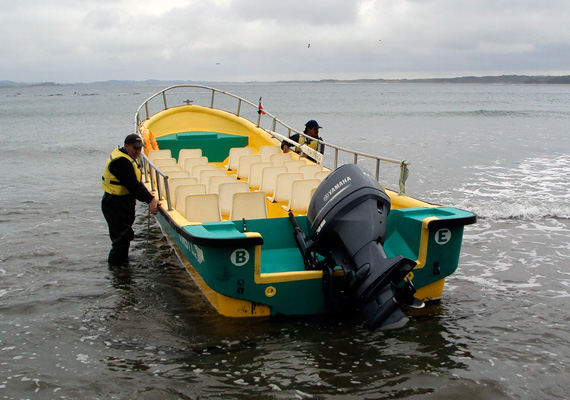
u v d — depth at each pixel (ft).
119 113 161.79
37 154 65.77
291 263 16.66
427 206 17.67
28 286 19.77
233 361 13.57
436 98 322.34
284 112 169.89
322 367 13.23
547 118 134.82
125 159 20.30
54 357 14.02
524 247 24.97
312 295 15.57
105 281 20.39
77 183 44.29
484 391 12.03
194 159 26.73
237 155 30.22
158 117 37.01
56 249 24.72
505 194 38.19
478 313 16.83
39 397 11.99
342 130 101.50
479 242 25.86
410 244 16.55
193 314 16.87
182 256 20.36
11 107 209.05
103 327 15.96
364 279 13.58
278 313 15.52
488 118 136.98
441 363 13.42
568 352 14.07
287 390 12.12
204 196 17.48
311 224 15.92
